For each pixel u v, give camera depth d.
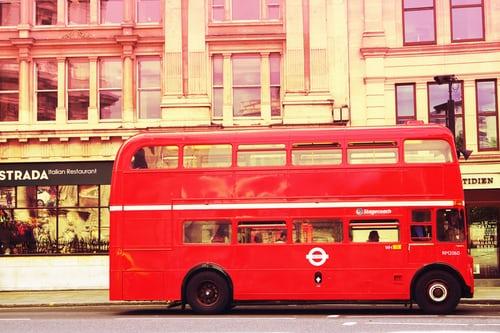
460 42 27.91
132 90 28.66
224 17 28.89
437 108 27.81
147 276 18.73
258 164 18.80
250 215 18.62
